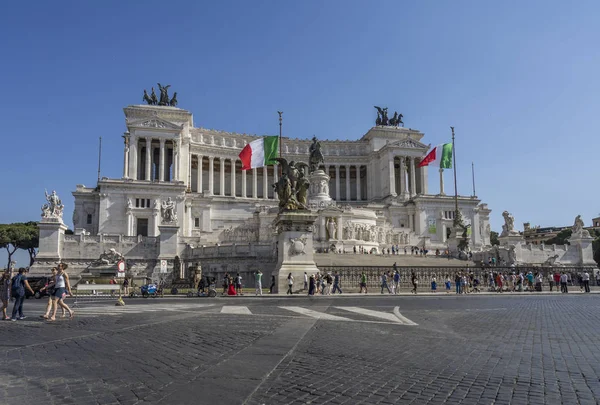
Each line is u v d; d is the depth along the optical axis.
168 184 110.62
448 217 127.94
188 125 134.00
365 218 96.62
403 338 15.65
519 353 13.16
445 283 52.09
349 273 49.44
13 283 22.33
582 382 10.00
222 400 8.44
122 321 20.39
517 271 56.59
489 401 8.65
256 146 71.00
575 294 46.69
